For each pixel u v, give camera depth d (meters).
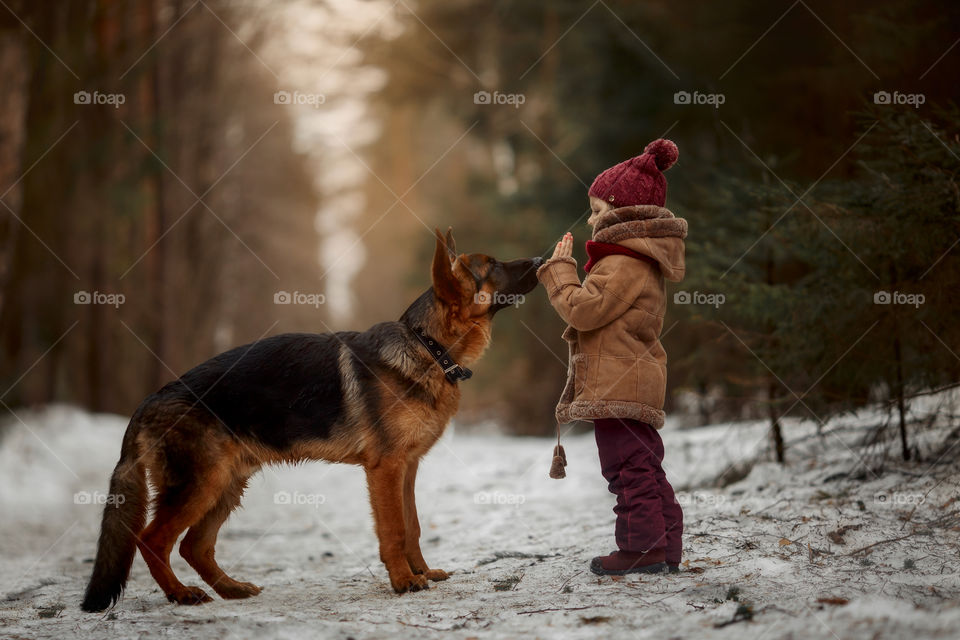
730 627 3.22
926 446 6.30
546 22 23.52
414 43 26.61
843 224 5.95
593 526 6.01
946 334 5.89
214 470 4.45
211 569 4.70
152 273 21.20
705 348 8.25
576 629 3.40
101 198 17.34
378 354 4.61
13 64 13.08
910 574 3.91
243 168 33.31
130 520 4.39
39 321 15.33
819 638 2.98
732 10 13.78
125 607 4.46
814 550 4.44
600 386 4.24
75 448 13.47
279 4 23.75
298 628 3.62
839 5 9.66
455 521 7.39
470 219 25.39
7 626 4.04
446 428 4.78
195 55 24.44
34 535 8.30
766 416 7.64
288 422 4.54
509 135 25.09
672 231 4.38
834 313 6.19
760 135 11.16
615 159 19.23
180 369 23.53
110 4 17.36
